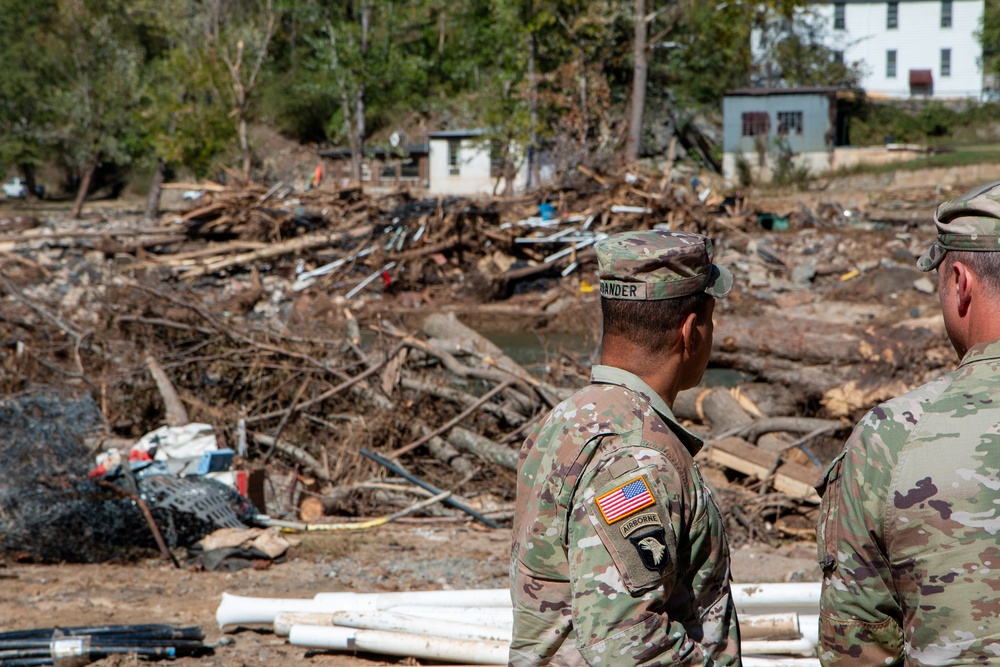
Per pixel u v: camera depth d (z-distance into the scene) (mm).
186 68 38594
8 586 6152
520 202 26703
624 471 1896
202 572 6613
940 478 1741
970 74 54125
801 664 3895
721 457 8594
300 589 6164
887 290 21406
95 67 42375
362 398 10016
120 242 25891
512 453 8891
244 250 25250
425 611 4602
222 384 10828
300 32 65625
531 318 21406
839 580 1889
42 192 64188
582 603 1854
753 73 51844
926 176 39000
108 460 7223
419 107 54906
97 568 6691
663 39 45562
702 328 2131
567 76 38094
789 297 21656
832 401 10547
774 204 35594
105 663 4492
